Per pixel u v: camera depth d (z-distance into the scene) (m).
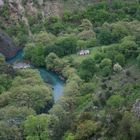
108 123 198.12
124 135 187.12
